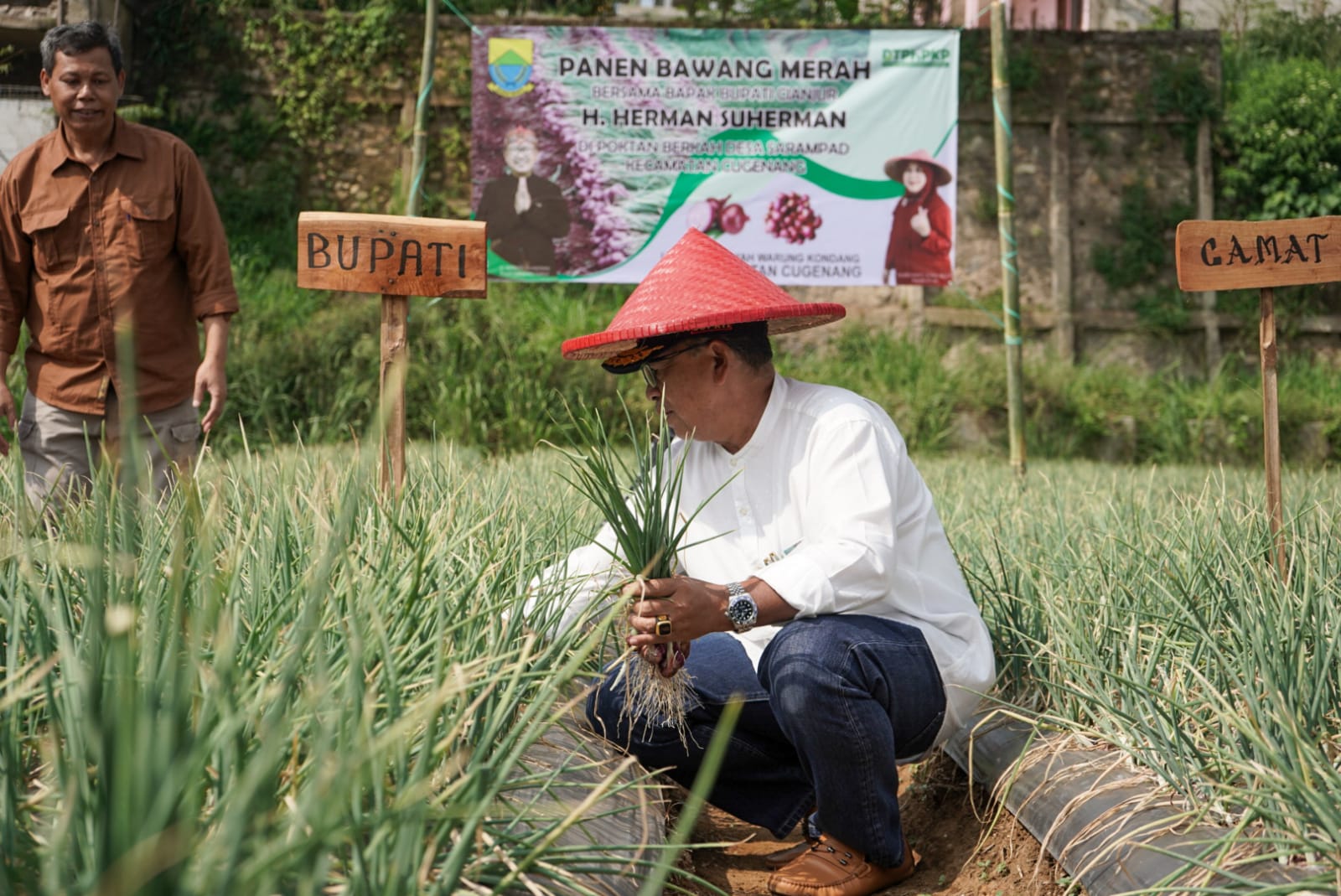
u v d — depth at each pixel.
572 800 1.91
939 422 10.57
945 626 2.40
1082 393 11.02
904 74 9.07
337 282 2.86
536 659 2.03
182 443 3.86
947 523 4.09
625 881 1.75
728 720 1.00
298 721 1.40
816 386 2.43
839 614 2.28
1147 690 2.07
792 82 9.08
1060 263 11.73
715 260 2.36
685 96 9.12
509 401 9.60
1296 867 1.62
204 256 3.83
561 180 9.15
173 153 3.80
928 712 2.30
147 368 3.76
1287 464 10.38
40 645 1.51
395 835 1.28
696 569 2.50
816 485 2.31
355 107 11.15
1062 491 4.93
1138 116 11.88
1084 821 2.02
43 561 2.03
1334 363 11.91
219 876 0.95
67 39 3.59
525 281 9.20
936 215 9.12
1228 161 12.21
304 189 11.11
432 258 2.89
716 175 9.16
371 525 2.24
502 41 9.06
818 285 9.20
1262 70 12.68
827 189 9.14
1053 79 11.80
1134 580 2.75
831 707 2.17
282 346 9.42
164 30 10.85
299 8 11.45
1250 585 2.41
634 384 9.98
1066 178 11.80
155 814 0.87
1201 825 1.84
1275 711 1.85
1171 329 11.74
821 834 2.33
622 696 2.40
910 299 11.52
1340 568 2.53
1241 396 11.14
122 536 2.04
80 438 3.75
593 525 3.30
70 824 1.14
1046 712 2.52
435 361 9.89
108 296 3.70
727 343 2.29
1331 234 2.96
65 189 3.68
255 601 1.80
